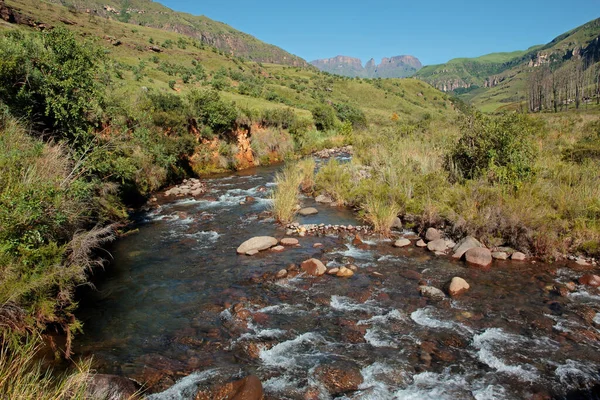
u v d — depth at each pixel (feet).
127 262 33.09
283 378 17.28
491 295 25.25
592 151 49.96
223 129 92.48
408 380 17.03
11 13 159.63
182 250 36.06
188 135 80.12
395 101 438.40
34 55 39.60
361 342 20.21
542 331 20.80
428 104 493.77
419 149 61.98
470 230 34.96
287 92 286.05
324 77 496.64
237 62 375.86
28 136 32.40
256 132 108.88
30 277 19.61
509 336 20.39
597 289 25.62
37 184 22.86
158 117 73.92
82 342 20.33
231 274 30.07
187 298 25.96
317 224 43.91
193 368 18.08
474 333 20.79
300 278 28.94
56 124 40.50
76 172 35.55
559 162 48.37
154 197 59.00
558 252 30.83
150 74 163.43
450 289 25.70
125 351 19.53
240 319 22.86
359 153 81.56
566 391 16.12
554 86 350.84
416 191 44.68
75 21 239.71
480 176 43.21
